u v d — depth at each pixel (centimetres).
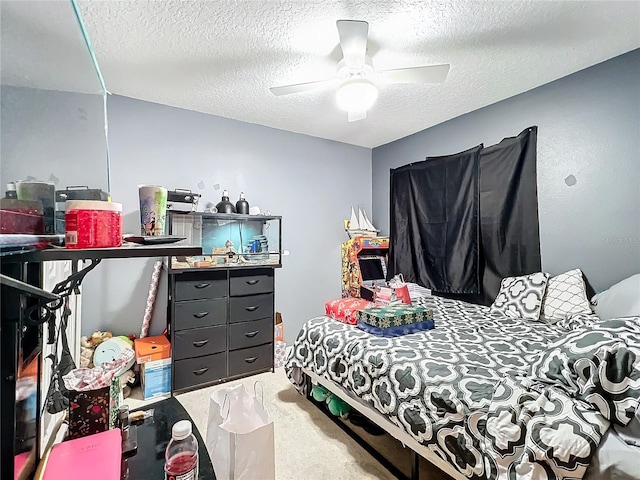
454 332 192
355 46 170
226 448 106
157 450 81
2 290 56
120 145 259
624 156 205
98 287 252
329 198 373
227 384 260
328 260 373
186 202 256
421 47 197
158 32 180
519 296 234
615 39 190
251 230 308
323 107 283
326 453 174
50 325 72
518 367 140
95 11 162
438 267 317
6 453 55
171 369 241
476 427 113
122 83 240
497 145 271
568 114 231
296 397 238
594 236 219
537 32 183
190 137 288
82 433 81
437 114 300
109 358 228
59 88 74
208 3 158
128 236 82
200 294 253
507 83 242
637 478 85
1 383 55
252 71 224
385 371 154
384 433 193
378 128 336
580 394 106
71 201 65
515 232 260
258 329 281
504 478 100
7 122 50
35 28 61
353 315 211
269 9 163
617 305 178
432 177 325
